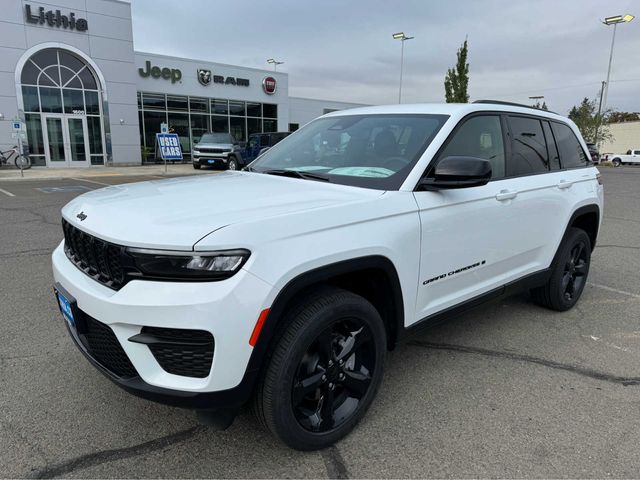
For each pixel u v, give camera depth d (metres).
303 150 3.66
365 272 2.63
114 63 23.72
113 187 3.21
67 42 22.22
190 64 28.80
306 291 2.41
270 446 2.56
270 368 2.23
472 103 3.53
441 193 2.96
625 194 16.59
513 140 3.76
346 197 2.65
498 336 4.03
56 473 2.33
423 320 2.98
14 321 4.11
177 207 2.40
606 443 2.63
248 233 2.09
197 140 29.95
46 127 22.64
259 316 2.08
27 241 7.12
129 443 2.56
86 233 2.40
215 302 2.00
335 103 41.22
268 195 2.66
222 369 2.07
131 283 2.11
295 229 2.24
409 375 3.35
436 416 2.86
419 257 2.82
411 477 2.35
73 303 2.39
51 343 3.71
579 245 4.58
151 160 27.81
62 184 15.99
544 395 3.12
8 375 3.22
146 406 2.90
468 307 3.34
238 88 31.22
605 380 3.33
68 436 2.61
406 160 3.00
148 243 2.05
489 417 2.86
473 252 3.24
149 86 27.39
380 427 2.74
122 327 2.11
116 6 23.30
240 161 22.72
